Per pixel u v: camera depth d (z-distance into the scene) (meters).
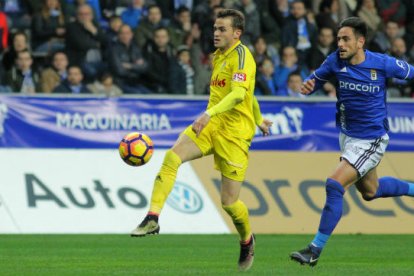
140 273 25.33
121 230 41.03
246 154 25.42
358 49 26.38
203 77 50.72
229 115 25.09
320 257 31.95
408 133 44.88
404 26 58.88
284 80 51.31
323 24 55.41
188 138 25.02
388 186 28.38
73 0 53.34
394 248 35.75
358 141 26.78
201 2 55.03
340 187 26.16
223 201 25.36
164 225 41.28
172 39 51.97
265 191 42.88
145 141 25.70
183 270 26.41
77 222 40.88
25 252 32.62
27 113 41.81
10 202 40.69
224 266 28.08
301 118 44.16
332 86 51.38
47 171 41.47
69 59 49.94
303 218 42.78
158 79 50.25
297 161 43.84
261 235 41.34
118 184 41.81
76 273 25.36
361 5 56.72
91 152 42.12
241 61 24.64
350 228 42.84
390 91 53.06
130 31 50.16
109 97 42.44
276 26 54.53
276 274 25.11
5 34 48.53
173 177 24.64
